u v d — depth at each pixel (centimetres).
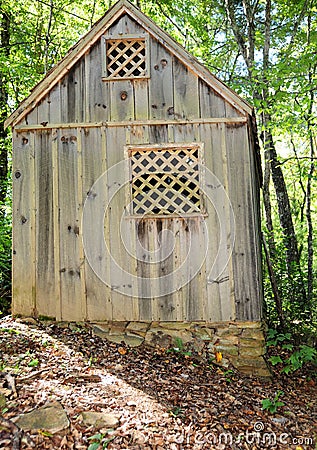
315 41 815
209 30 1245
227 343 533
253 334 532
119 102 565
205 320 537
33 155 570
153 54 567
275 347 671
